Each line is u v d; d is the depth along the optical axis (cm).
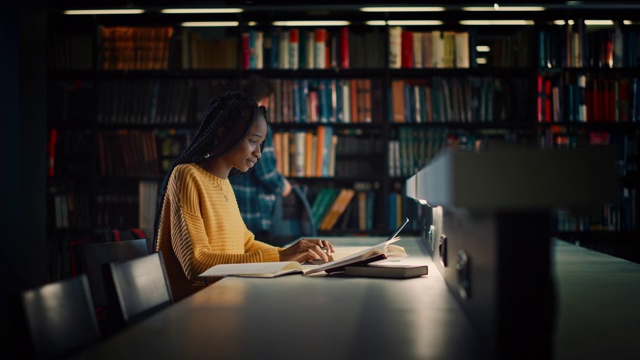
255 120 235
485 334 96
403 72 514
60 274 511
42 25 468
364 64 510
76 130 523
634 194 499
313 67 507
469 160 80
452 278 152
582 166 80
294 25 529
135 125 517
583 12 515
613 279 184
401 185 529
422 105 508
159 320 121
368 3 500
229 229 231
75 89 520
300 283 173
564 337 108
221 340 104
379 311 130
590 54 502
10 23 439
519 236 86
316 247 215
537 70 501
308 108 507
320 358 92
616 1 483
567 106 501
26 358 100
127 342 103
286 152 507
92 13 509
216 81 512
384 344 101
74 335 113
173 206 220
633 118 501
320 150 507
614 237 508
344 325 116
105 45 516
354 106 507
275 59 509
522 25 532
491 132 515
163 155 518
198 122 511
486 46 524
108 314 188
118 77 526
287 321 120
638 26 520
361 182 531
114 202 516
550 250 86
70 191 522
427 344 100
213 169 234
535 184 80
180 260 215
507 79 509
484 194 80
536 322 86
